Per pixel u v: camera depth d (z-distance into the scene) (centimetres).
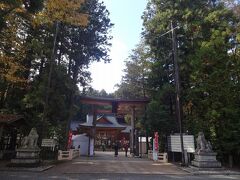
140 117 3453
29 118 2545
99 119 5159
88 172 1750
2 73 2308
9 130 2634
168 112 2911
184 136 2322
